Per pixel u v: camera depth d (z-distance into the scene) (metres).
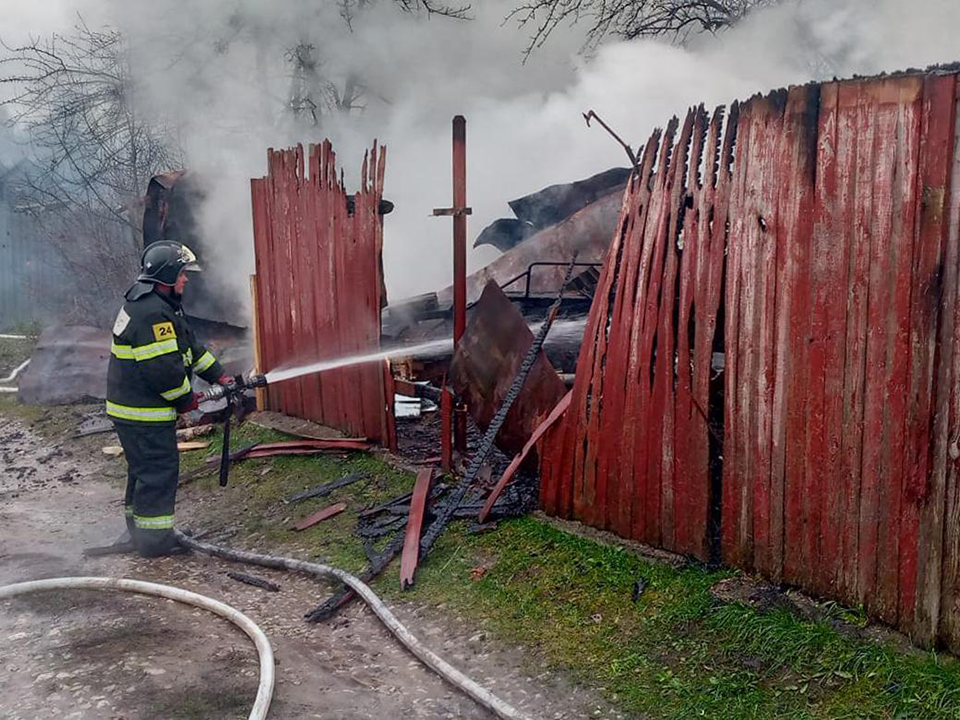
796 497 3.42
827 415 3.28
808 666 3.08
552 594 3.88
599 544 4.14
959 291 2.85
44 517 5.64
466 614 3.88
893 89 2.99
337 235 6.14
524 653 3.51
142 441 4.75
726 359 3.62
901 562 3.08
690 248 3.75
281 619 4.04
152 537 4.82
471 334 5.10
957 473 2.89
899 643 3.07
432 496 4.98
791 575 3.47
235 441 6.73
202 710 3.11
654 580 3.77
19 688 3.28
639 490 4.07
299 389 6.85
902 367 3.03
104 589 4.29
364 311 5.96
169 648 3.62
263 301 7.14
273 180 6.80
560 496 4.50
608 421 4.20
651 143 3.98
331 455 5.99
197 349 5.06
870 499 3.16
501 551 4.30
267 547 4.95
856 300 3.15
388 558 4.42
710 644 3.31
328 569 4.41
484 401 5.05
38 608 4.07
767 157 3.41
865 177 3.09
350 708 3.18
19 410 8.45
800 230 3.31
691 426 3.80
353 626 3.94
